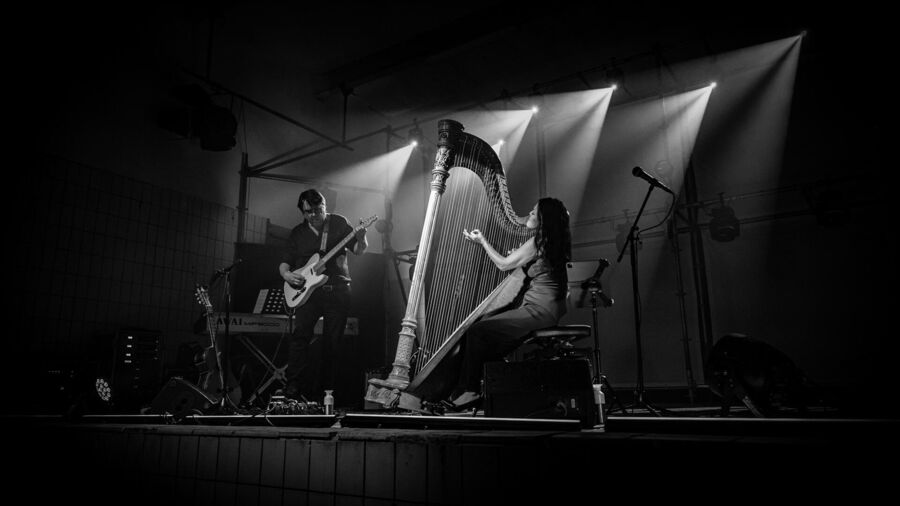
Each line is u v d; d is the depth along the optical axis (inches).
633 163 340.5
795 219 286.0
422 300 116.5
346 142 321.1
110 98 231.1
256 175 283.9
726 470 52.1
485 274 120.3
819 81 290.8
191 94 249.1
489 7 276.5
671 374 304.5
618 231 332.8
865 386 242.4
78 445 103.1
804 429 57.7
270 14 273.9
